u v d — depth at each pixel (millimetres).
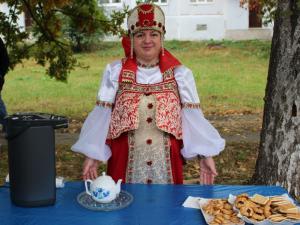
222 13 20391
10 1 6578
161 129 2934
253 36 20344
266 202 2240
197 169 5738
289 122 4262
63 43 7090
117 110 2990
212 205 2268
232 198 2342
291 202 2289
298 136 4277
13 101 10383
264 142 4445
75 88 11883
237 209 2211
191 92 3000
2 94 11125
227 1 20266
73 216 2223
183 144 3029
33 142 2256
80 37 17828
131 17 2984
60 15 7980
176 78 3004
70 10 6715
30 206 2303
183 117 3020
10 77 13562
